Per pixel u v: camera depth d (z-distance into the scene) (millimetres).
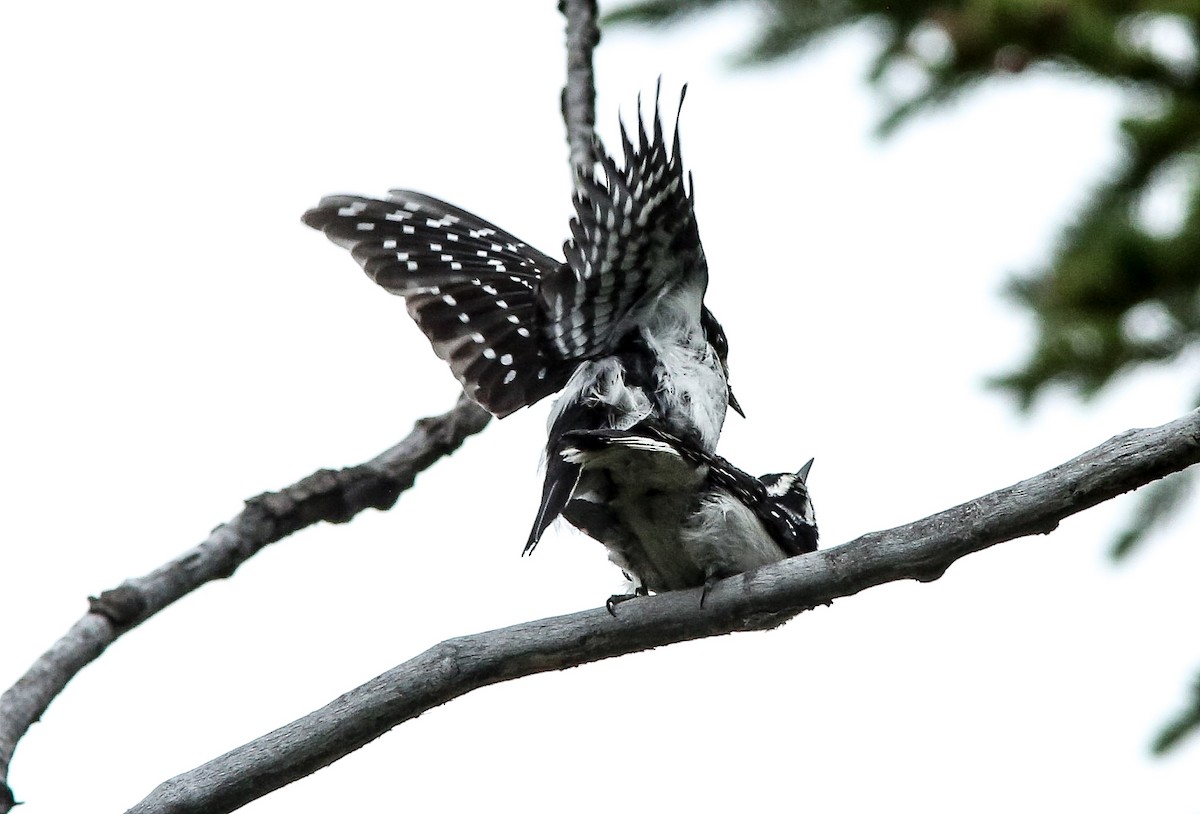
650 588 8273
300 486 7969
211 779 6781
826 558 6957
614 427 7762
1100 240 11797
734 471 8039
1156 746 10969
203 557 7672
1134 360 11570
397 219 9266
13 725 6824
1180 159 11961
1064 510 6539
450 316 8875
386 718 6895
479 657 6988
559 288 7988
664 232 7738
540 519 7230
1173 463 6426
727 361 8836
